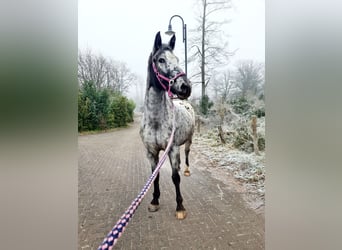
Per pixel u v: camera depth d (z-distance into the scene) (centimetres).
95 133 643
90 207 196
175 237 155
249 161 298
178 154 181
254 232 157
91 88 663
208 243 148
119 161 353
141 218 180
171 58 161
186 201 209
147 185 106
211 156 351
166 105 175
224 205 199
